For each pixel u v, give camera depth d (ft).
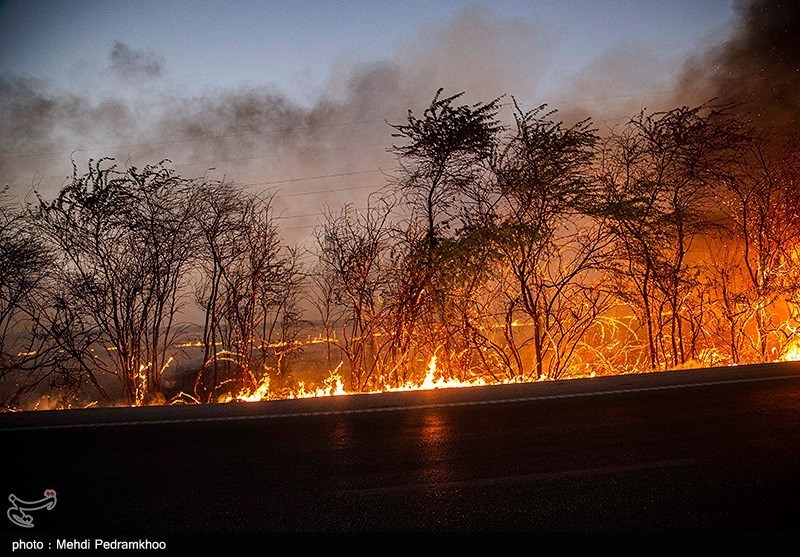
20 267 39.06
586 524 13.94
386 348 41.57
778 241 44.50
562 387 27.30
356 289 41.63
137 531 14.55
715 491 15.38
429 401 25.62
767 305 43.83
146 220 40.57
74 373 40.22
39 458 19.86
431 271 40.22
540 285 42.22
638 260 41.52
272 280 41.73
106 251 40.37
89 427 23.40
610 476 16.52
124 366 40.47
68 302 39.73
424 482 16.65
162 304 41.29
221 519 14.98
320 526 14.39
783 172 44.45
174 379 43.27
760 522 13.75
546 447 19.06
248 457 19.29
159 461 19.21
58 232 39.55
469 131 40.16
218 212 41.75
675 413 22.22
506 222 40.83
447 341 41.29
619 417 21.99
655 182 41.88
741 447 18.39
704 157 42.45
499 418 22.54
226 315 41.45
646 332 44.16
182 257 41.37
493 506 15.02
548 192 40.88
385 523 14.40
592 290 42.47
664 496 15.20
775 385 25.61
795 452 17.81
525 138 41.24
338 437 21.03
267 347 42.14
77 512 15.67
